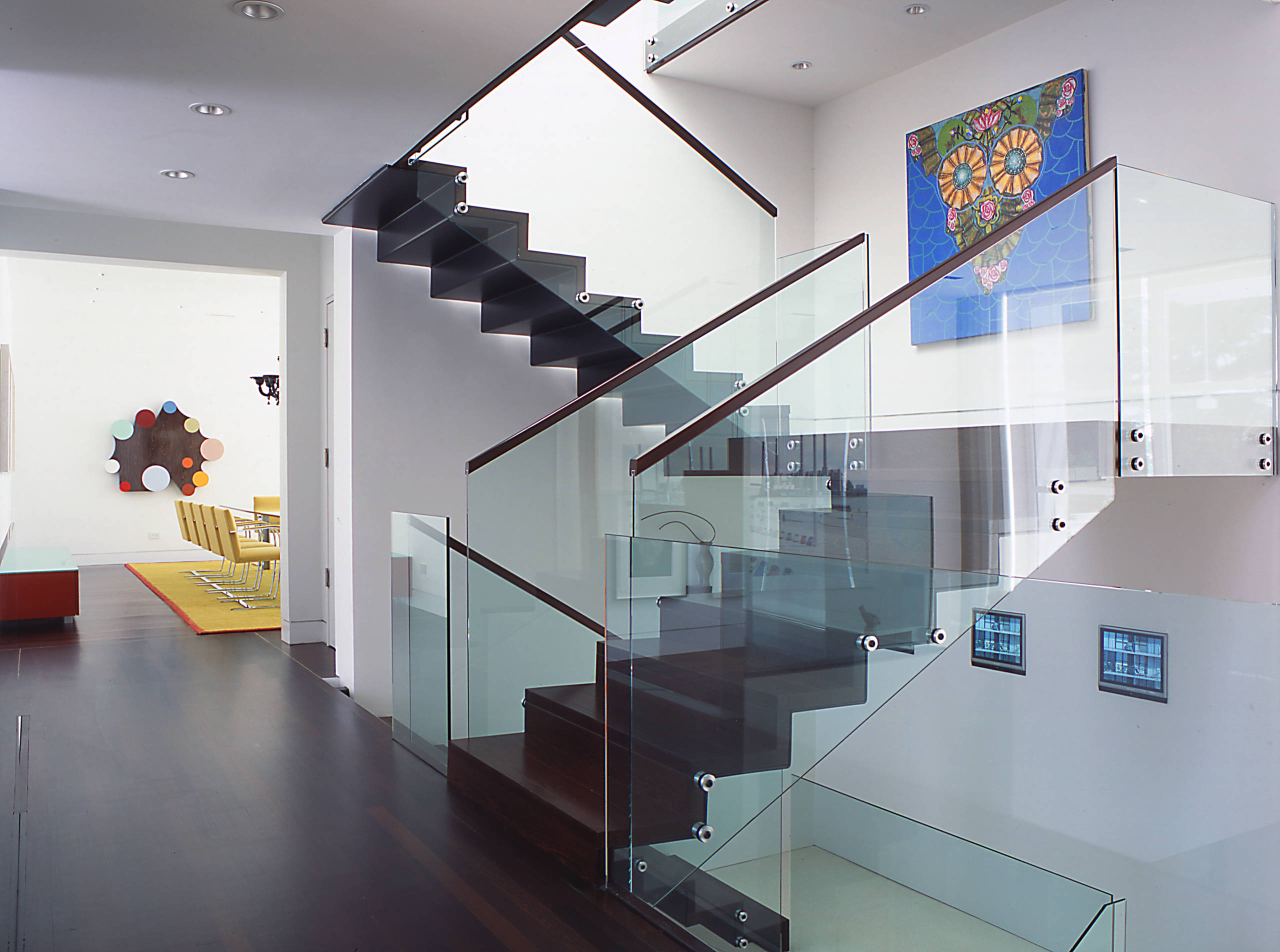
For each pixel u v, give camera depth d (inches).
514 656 173.6
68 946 103.3
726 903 110.1
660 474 134.9
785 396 146.6
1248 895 109.4
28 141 174.2
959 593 102.9
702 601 114.8
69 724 191.9
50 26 129.5
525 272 202.2
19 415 486.6
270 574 451.8
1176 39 183.5
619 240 216.8
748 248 235.9
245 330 541.6
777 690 108.0
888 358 152.9
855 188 261.3
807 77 250.4
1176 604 111.6
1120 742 116.0
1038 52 211.0
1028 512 141.1
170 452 519.5
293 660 261.3
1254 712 106.8
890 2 206.5
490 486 172.2
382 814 145.7
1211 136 177.8
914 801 112.8
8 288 459.5
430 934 108.0
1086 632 118.2
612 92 216.7
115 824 139.3
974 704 118.6
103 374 506.0
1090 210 138.8
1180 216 147.3
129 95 153.5
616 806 123.5
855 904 102.8
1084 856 120.0
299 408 295.4
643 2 248.7
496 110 200.8
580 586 183.9
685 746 115.3
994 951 94.6
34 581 307.0
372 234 229.3
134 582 427.8
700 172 228.4
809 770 105.7
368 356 229.5
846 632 105.1
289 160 186.1
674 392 194.7
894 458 149.6
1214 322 150.9
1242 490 162.2
